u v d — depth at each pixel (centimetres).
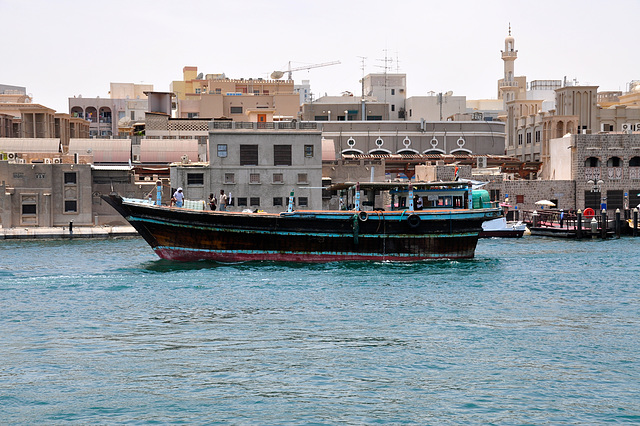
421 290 3978
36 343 2911
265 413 2177
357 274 4450
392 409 2205
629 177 8612
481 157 9325
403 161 9406
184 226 4700
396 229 4847
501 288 4062
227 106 11806
